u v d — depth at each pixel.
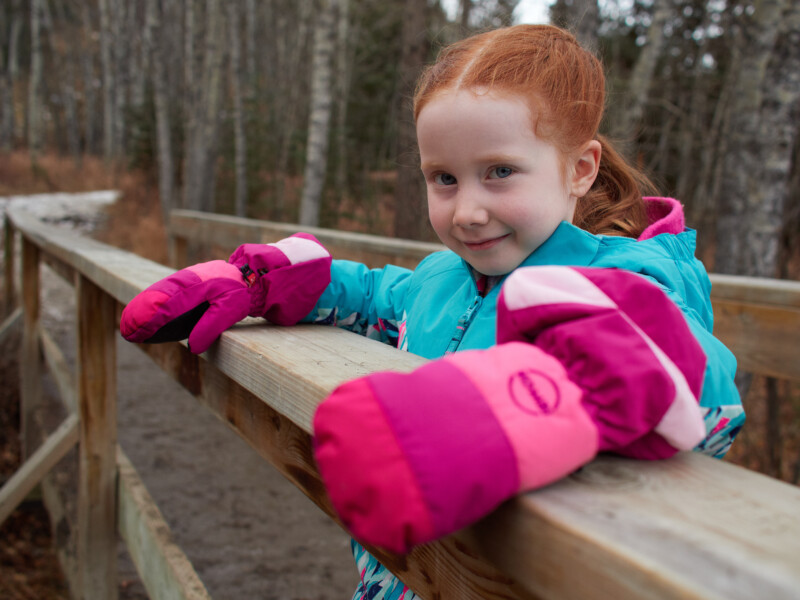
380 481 0.49
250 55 19.48
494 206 0.91
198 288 1.07
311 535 2.88
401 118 6.98
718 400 0.71
